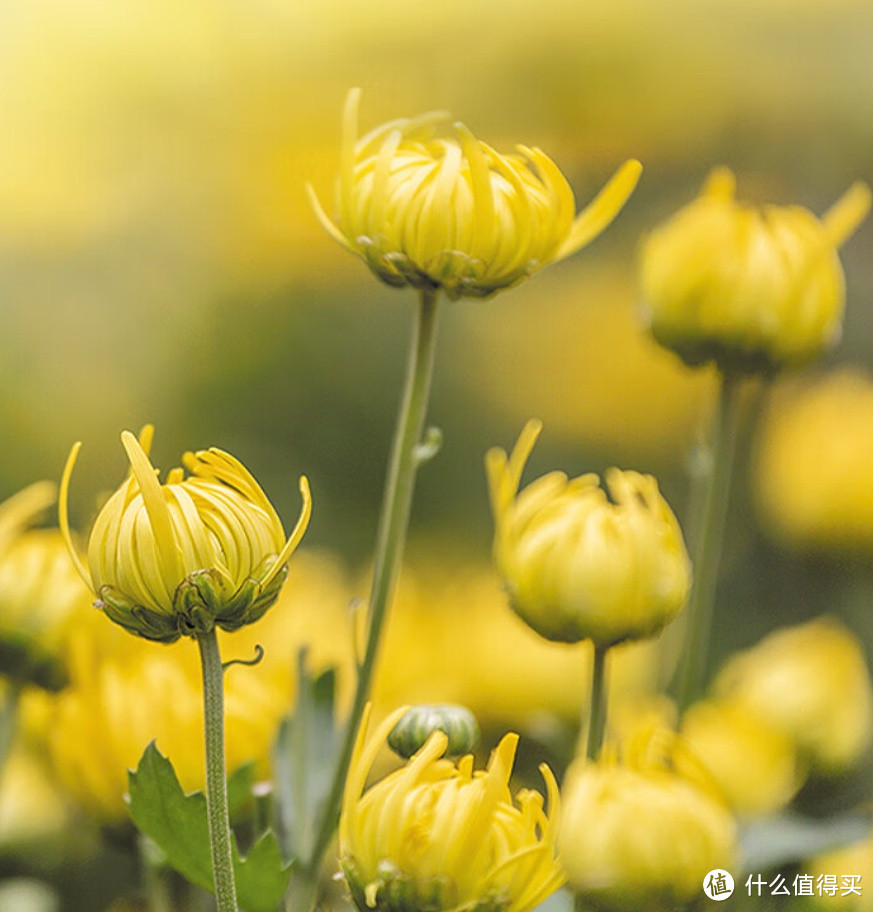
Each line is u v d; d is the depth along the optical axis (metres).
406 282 0.89
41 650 0.94
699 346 0.97
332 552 1.63
